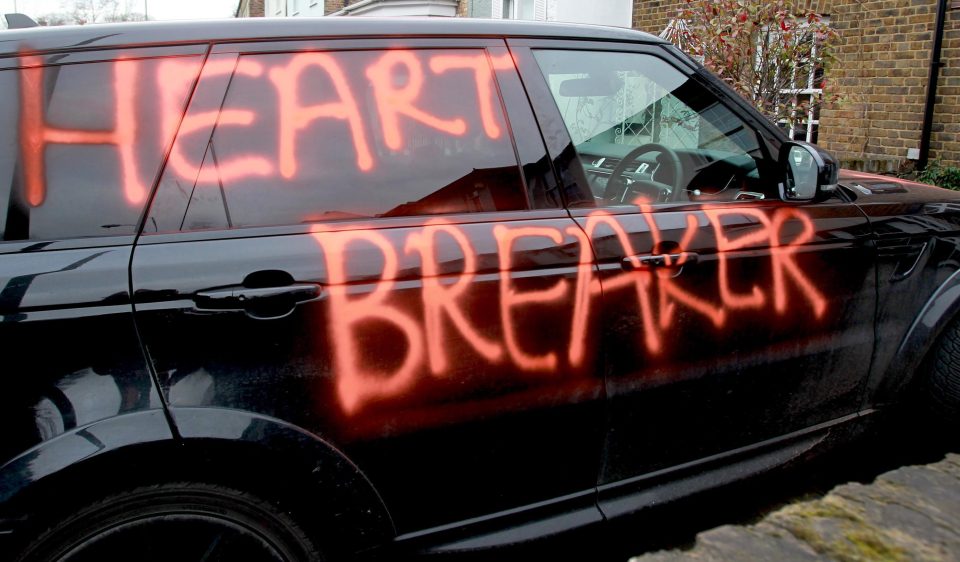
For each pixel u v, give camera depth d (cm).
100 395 141
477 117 185
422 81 180
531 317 180
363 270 162
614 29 217
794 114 621
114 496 143
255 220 161
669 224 201
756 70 602
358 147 172
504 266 176
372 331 163
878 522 229
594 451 197
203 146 158
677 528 230
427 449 174
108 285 144
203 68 161
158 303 146
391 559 179
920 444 280
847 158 680
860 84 715
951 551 213
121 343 144
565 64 203
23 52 152
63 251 145
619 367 194
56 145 150
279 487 159
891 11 681
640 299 194
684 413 209
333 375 160
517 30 197
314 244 160
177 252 151
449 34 187
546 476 192
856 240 232
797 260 220
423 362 169
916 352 253
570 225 188
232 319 151
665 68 222
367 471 168
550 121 195
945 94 656
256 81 165
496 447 182
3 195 146
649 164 217
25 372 138
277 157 164
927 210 256
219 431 148
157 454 143
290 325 155
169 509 149
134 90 156
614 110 211
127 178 153
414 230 171
